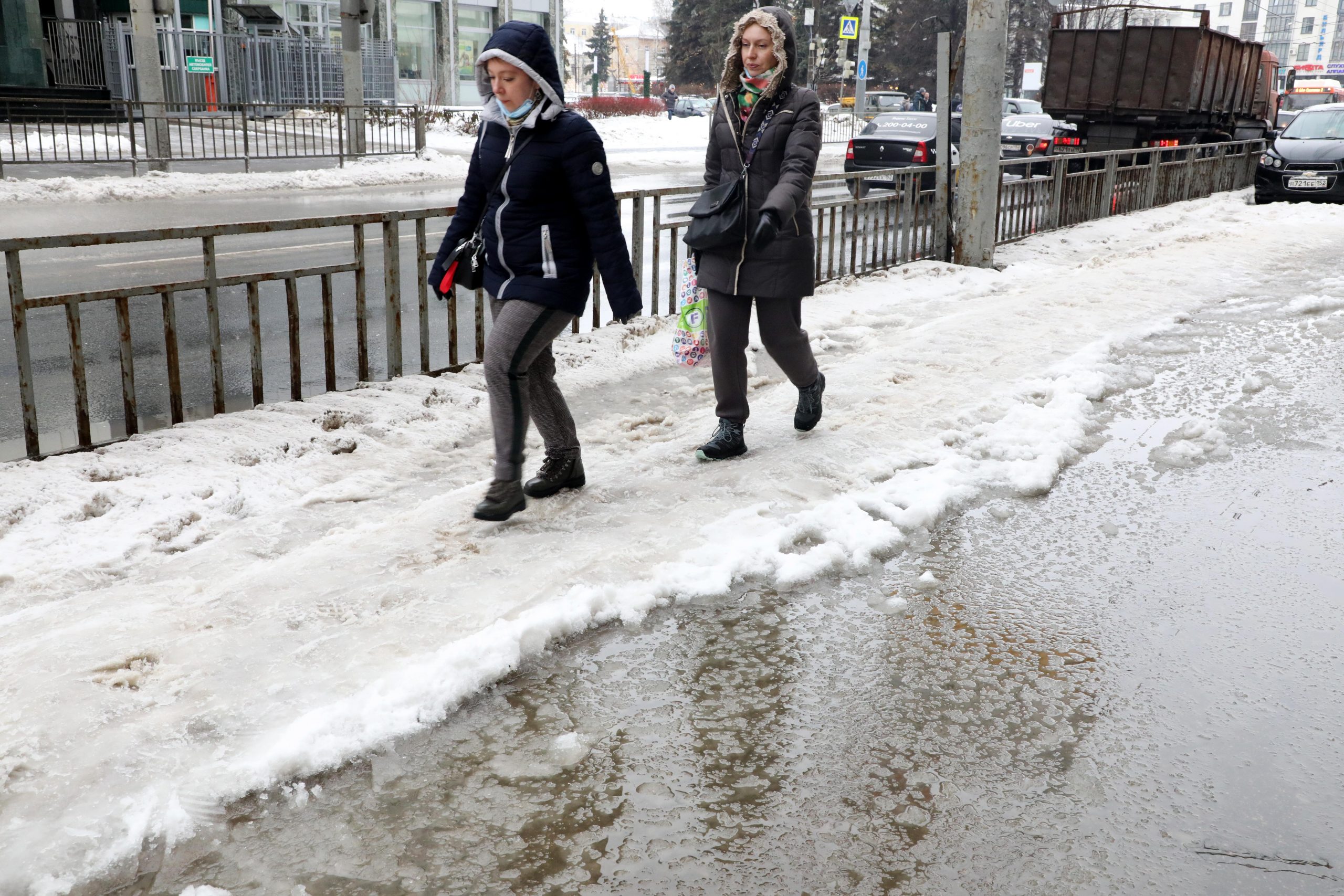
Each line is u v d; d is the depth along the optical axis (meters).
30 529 3.88
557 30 48.56
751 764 2.66
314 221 5.49
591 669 3.09
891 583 3.71
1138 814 2.49
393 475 4.71
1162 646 3.29
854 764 2.67
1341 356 6.84
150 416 5.82
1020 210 12.74
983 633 3.36
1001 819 2.46
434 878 2.24
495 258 3.95
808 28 65.12
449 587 3.46
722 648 3.23
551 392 4.30
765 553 3.79
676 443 5.09
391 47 36.44
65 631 3.12
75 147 21.19
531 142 3.82
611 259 3.90
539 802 2.49
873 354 6.81
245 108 19.66
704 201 4.52
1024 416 5.44
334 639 3.11
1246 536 4.14
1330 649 3.29
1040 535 4.14
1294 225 13.71
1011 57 68.62
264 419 5.18
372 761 2.62
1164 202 17.22
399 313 6.05
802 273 4.62
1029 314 8.02
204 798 2.42
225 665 2.95
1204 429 5.30
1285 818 2.48
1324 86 40.38
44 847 2.24
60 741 2.58
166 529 3.98
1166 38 18.89
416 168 20.97
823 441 5.04
